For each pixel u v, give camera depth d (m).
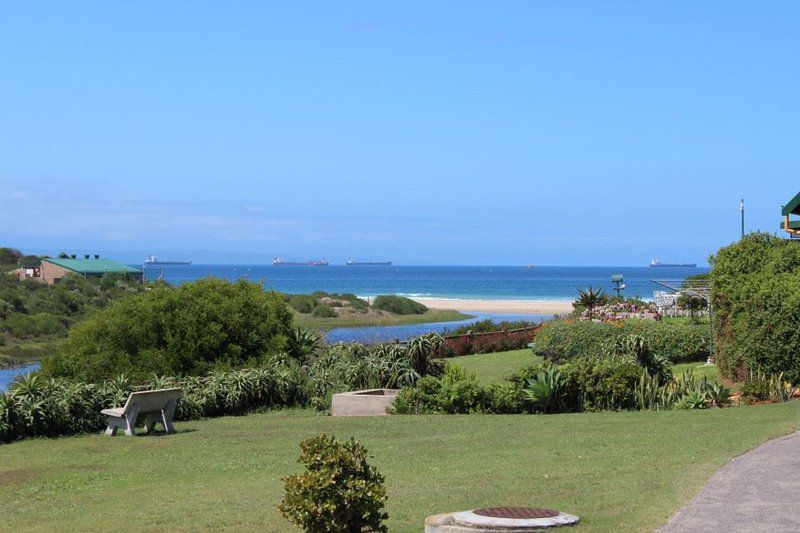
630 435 13.62
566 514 7.99
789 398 18.69
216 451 14.25
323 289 144.00
